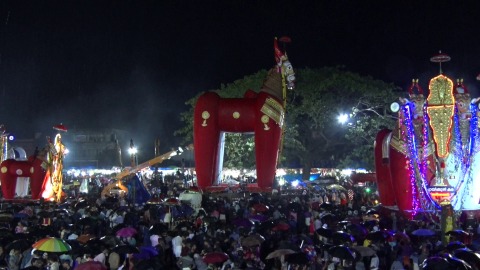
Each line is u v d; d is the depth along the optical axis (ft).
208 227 65.05
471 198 81.87
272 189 104.17
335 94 161.38
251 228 63.57
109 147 317.63
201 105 102.78
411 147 83.10
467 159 81.97
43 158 122.01
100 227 66.18
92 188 157.89
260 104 101.19
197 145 102.12
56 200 121.49
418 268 49.52
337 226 67.05
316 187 140.87
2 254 50.19
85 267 40.32
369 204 108.88
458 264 40.34
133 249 48.37
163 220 78.48
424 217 81.10
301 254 44.11
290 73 104.63
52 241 46.88
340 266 44.73
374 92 156.46
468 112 82.38
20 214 76.18
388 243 54.13
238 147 160.86
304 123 170.19
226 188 103.19
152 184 155.33
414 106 83.87
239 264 48.96
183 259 48.11
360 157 166.81
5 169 122.21
